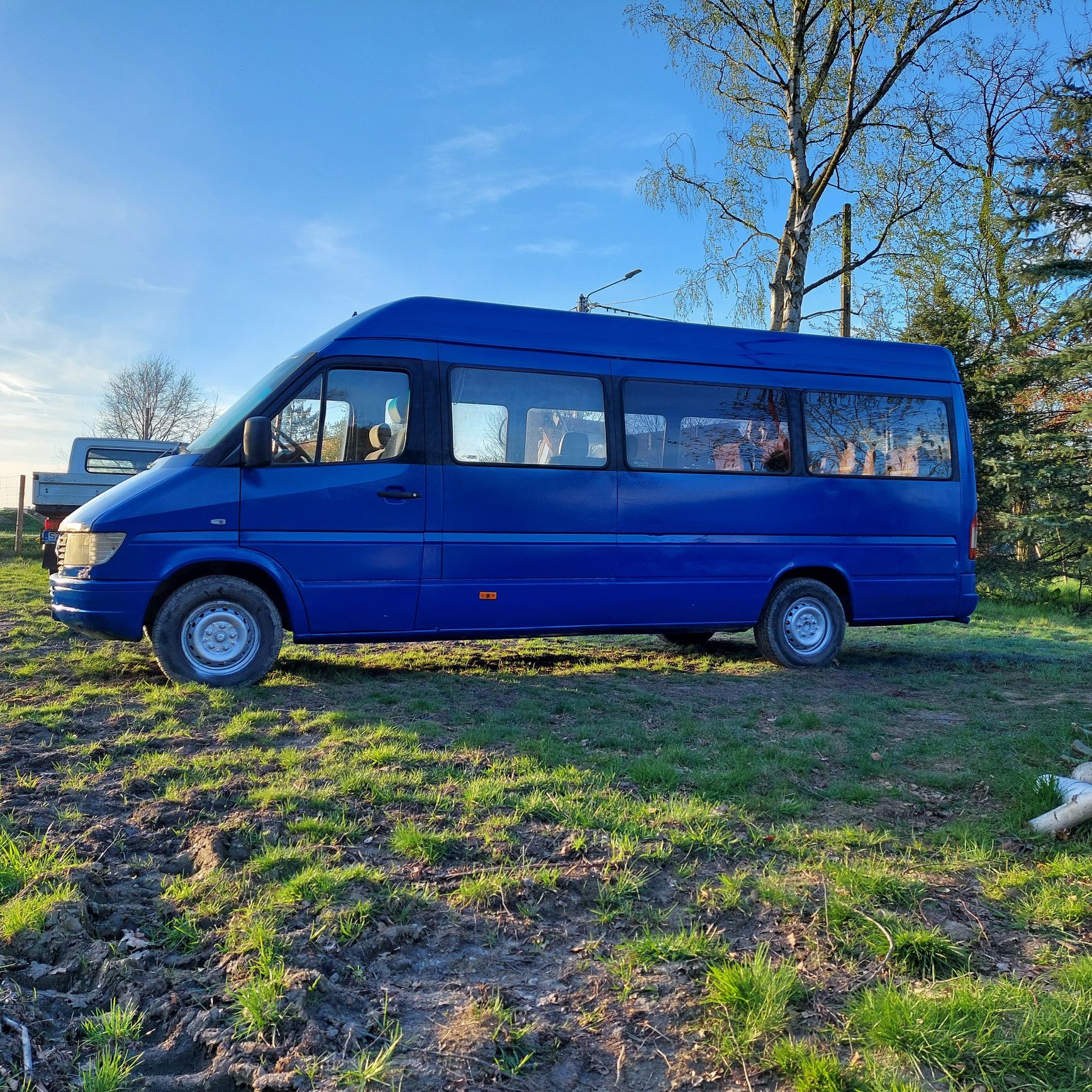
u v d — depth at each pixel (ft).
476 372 25.64
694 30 58.65
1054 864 12.90
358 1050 8.32
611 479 26.78
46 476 50.47
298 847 12.59
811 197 56.70
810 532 29.35
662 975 9.73
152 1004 8.84
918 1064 8.23
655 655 31.94
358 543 24.13
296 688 23.38
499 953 10.23
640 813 14.38
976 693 25.89
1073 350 58.08
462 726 20.01
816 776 17.33
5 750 17.04
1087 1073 8.20
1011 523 58.03
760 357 29.37
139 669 25.35
